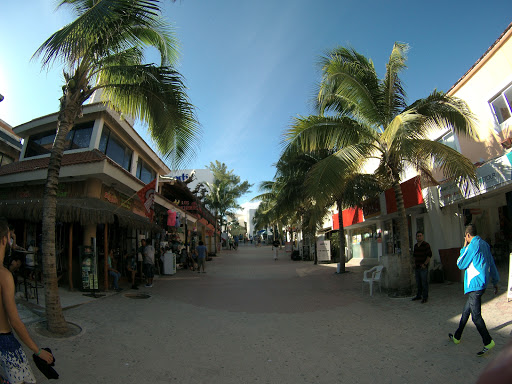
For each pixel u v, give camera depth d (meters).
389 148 7.95
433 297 8.19
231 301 8.98
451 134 10.89
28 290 8.15
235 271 17.30
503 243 10.52
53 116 11.62
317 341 5.53
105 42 6.20
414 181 11.59
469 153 10.07
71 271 9.46
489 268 4.78
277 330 6.21
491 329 5.41
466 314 4.86
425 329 5.81
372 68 9.07
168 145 7.68
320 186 8.19
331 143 8.98
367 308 7.73
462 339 5.15
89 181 10.22
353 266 18.19
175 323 6.72
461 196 9.41
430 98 8.15
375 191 13.37
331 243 23.08
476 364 4.28
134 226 10.57
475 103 9.78
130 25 6.49
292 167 14.41
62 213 8.57
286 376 4.22
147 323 6.66
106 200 10.93
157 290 10.77
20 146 16.02
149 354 4.98
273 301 8.94
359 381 4.02
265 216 25.19
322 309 7.84
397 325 6.19
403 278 8.77
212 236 35.97
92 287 9.48
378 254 17.84
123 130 12.14
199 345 5.40
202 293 10.25
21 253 7.69
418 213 12.79
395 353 4.82
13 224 10.32
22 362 2.73
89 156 10.15
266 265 21.09
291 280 13.27
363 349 5.06
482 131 9.54
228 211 44.34
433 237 10.88
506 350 0.91
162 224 17.66
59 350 4.95
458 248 9.82
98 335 5.75
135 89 7.00
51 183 5.93
